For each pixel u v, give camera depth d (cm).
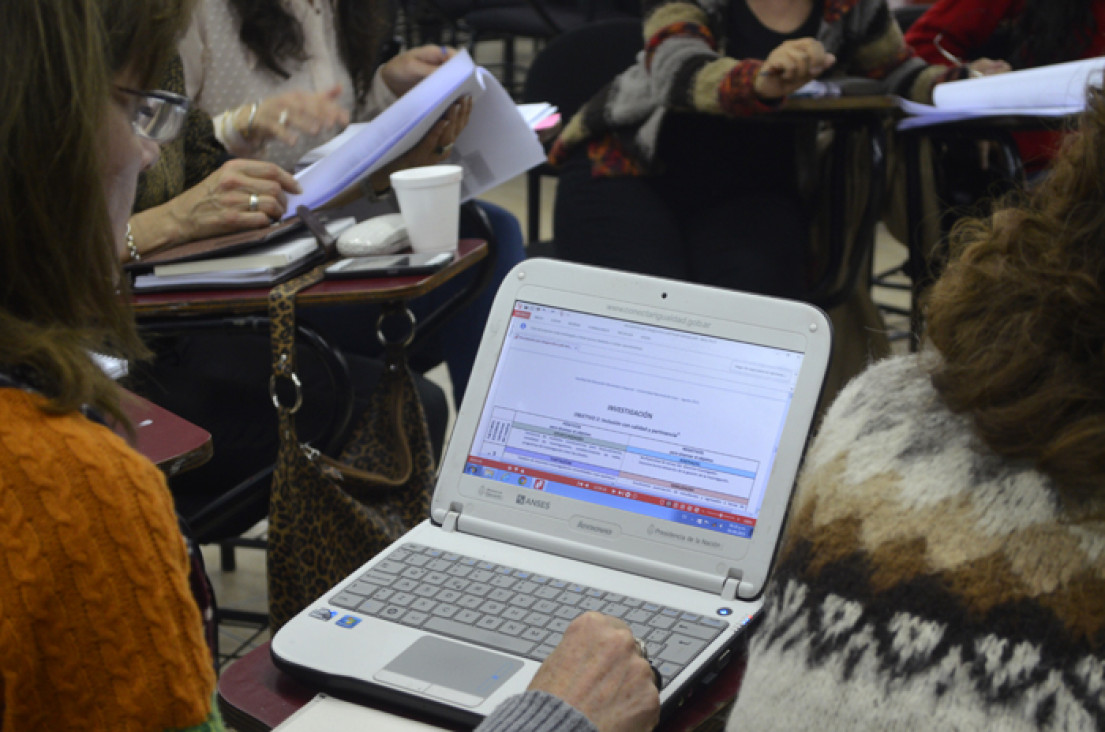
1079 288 51
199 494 146
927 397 58
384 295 130
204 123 166
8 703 52
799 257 221
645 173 220
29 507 51
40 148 53
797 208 229
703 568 87
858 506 56
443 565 90
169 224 140
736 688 80
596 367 94
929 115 197
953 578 52
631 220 220
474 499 94
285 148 180
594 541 90
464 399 97
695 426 90
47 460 52
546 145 254
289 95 161
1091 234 53
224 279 133
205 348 173
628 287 95
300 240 142
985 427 53
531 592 86
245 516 145
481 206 195
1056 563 50
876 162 205
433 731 75
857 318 233
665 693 75
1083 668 49
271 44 186
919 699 51
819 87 203
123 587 52
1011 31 253
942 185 233
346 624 83
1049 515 51
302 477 126
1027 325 53
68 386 54
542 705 68
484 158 165
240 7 184
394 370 143
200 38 184
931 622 51
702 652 79
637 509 90
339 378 134
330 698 79
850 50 226
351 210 164
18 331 54
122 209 67
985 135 211
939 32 259
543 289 97
